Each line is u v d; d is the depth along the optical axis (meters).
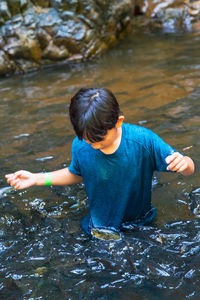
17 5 5.35
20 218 2.46
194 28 6.57
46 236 2.26
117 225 2.23
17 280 1.92
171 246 2.08
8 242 2.23
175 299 1.73
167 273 1.89
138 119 3.50
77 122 1.73
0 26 5.31
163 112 3.59
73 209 2.52
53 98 4.26
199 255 1.99
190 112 3.53
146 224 2.29
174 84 4.23
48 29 5.50
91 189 2.17
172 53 5.38
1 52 5.29
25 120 3.77
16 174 2.19
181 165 1.90
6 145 3.33
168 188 2.61
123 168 2.06
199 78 4.32
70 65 5.56
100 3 5.80
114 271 1.93
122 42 6.28
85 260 2.03
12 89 4.73
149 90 4.15
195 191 2.55
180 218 2.31
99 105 1.71
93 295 1.79
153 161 2.10
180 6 6.93
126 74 4.77
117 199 2.16
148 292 1.78
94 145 1.83
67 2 5.56
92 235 2.21
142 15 7.11
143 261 1.99
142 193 2.19
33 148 3.24
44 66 5.59
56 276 1.93
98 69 5.15
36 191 2.73
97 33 5.81
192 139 3.08
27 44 5.38
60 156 3.08
